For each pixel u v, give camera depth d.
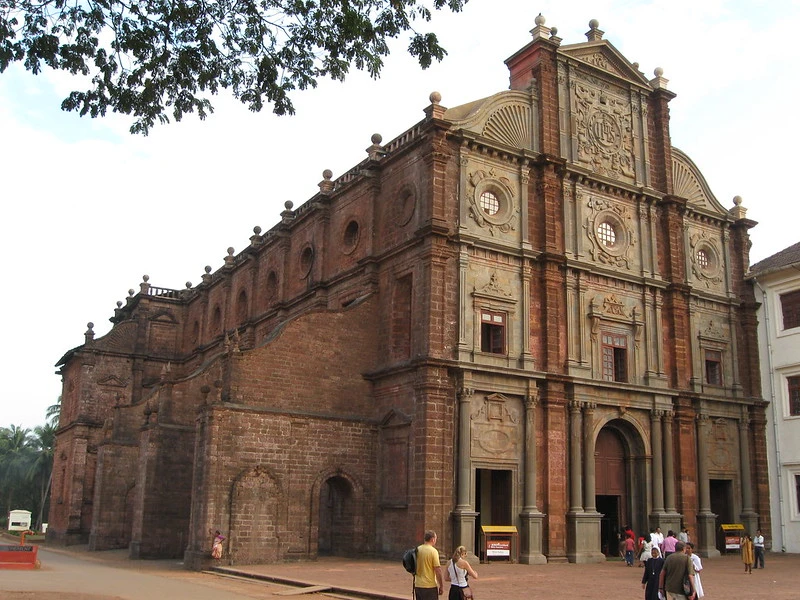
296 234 48.78
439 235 36.00
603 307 41.22
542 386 37.88
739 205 49.19
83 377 62.38
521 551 35.62
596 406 39.50
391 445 36.75
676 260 44.56
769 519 45.75
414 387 35.19
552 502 36.62
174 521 40.88
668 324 43.84
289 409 36.34
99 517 48.94
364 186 41.84
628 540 35.66
